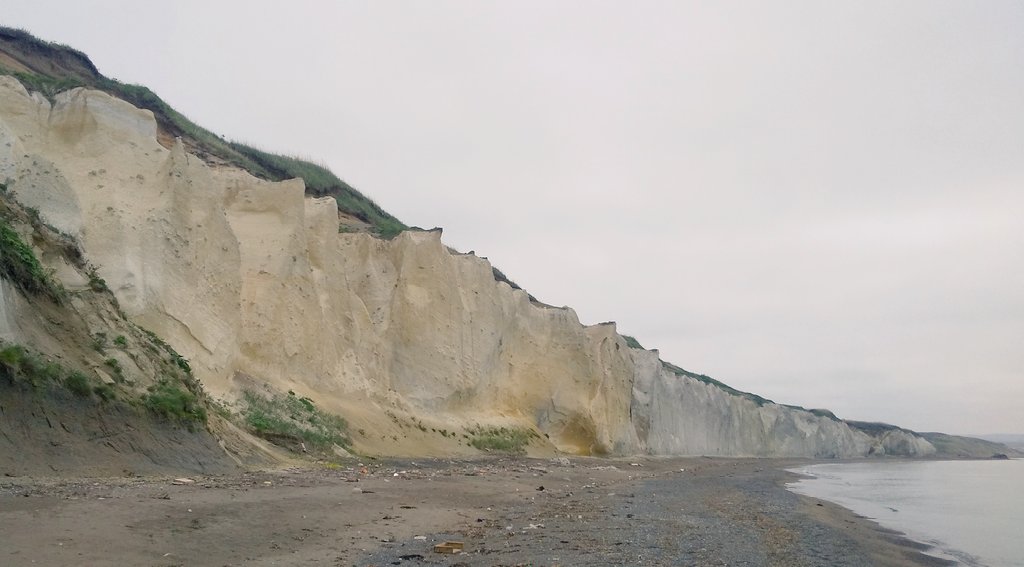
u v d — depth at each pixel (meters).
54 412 11.38
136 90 33.97
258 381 22.81
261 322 24.38
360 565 8.44
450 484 18.58
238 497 11.48
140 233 20.67
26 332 11.94
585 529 12.98
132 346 14.94
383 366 31.30
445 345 35.34
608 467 36.50
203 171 23.67
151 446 13.22
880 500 28.83
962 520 21.73
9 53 29.17
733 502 21.69
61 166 20.75
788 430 98.19
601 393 48.78
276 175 41.16
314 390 25.56
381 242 35.75
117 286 19.34
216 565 7.75
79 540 7.59
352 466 20.30
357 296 31.20
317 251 28.83
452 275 37.41
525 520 13.77
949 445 160.12
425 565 8.70
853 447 115.62
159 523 8.88
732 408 82.56
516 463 30.62
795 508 21.31
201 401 16.62
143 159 22.34
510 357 43.66
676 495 22.78
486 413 37.88
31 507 8.46
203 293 22.00
